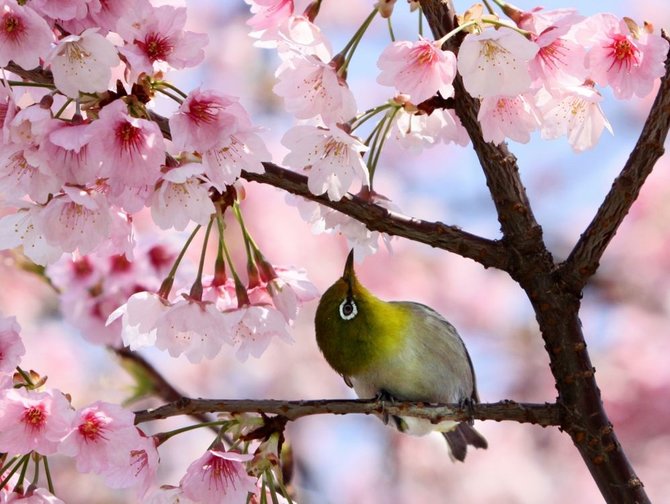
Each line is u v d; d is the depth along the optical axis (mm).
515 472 17500
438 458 17750
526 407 7609
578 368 7504
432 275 18000
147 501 7125
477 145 7641
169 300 8062
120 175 6551
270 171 7520
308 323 17781
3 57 6453
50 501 6895
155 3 7039
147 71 6473
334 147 7199
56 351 16234
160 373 10906
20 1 6652
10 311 16359
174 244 10812
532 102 7031
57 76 6430
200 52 6773
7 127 6352
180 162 6883
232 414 7438
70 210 6887
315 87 6988
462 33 7234
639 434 16859
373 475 17594
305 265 16984
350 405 7613
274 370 17594
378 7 7059
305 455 17688
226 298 8148
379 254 17641
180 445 16609
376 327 10234
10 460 7613
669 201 17438
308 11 7375
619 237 17641
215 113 6633
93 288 10891
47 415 6750
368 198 8047
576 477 17500
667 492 16438
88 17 6770
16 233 7438
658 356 17047
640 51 6793
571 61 6832
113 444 6906
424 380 10352
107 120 6414
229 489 7148
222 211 7539
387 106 7668
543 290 7562
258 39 7410
